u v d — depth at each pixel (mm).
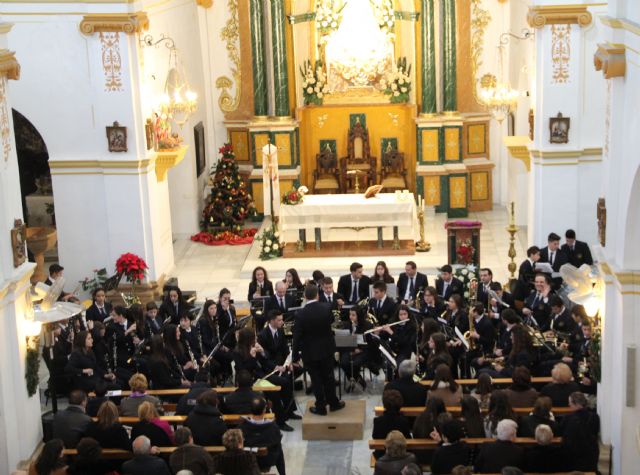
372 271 20000
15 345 11625
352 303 15680
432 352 12922
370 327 14453
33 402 12164
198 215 23734
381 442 10961
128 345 14352
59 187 18188
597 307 12219
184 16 22172
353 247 21281
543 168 18188
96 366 13461
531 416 10742
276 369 13461
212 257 21906
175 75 20047
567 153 18000
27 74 17672
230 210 23297
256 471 9836
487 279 15305
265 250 21062
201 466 9594
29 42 17547
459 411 11398
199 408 11016
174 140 19281
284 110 24047
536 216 18484
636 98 10562
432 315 14406
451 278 15727
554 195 18297
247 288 19625
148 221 18375
